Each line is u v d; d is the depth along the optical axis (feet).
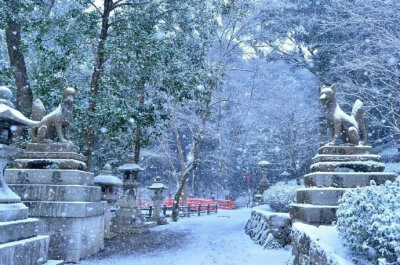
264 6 81.71
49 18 44.29
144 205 103.14
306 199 29.43
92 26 44.88
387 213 13.29
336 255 14.64
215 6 54.75
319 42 74.90
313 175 29.73
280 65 110.93
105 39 45.44
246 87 97.35
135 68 44.34
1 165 20.03
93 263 29.96
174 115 78.64
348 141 31.04
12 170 32.58
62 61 44.24
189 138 113.19
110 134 48.88
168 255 33.19
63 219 30.99
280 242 34.09
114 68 46.75
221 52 81.82
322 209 27.25
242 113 101.14
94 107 44.29
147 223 54.75
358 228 14.30
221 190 136.56
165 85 45.68
